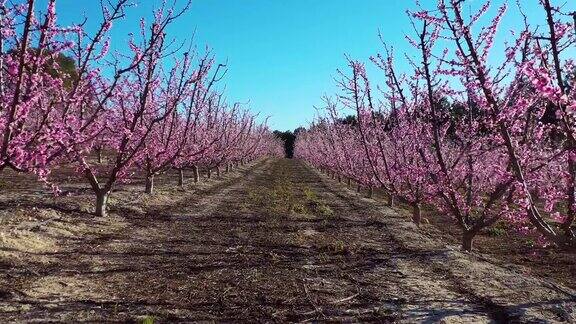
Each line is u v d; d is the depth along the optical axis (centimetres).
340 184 2744
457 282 679
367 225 1223
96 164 2312
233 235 1010
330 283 666
